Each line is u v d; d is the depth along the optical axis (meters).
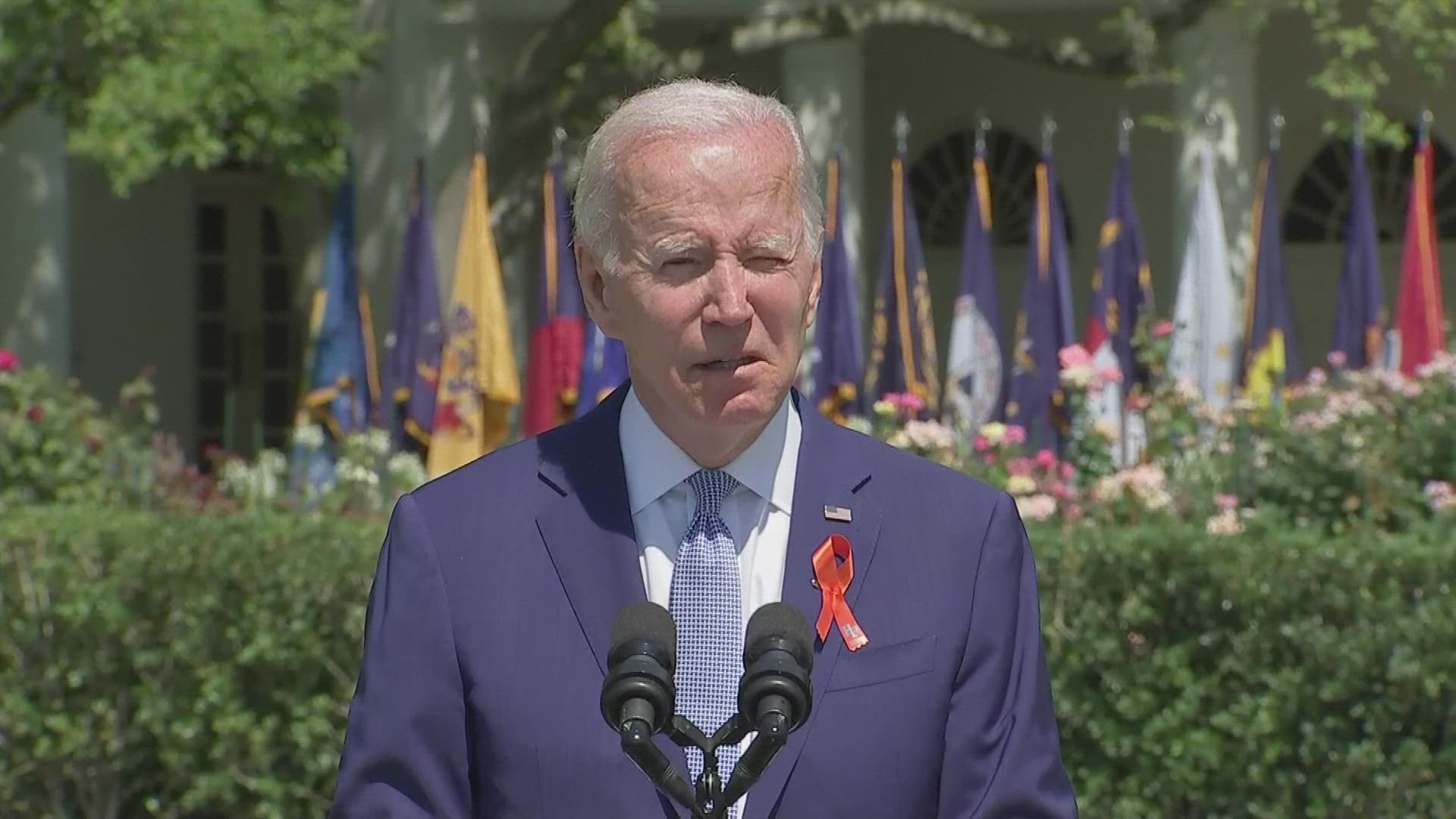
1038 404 22.30
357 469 17.41
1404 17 23.38
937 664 5.25
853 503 5.45
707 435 5.32
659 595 5.36
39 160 27.95
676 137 5.03
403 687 5.23
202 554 13.12
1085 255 33.81
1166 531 12.67
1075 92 33.69
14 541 13.30
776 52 31.62
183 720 13.25
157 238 35.31
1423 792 11.84
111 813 13.63
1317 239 33.81
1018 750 5.32
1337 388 18.81
